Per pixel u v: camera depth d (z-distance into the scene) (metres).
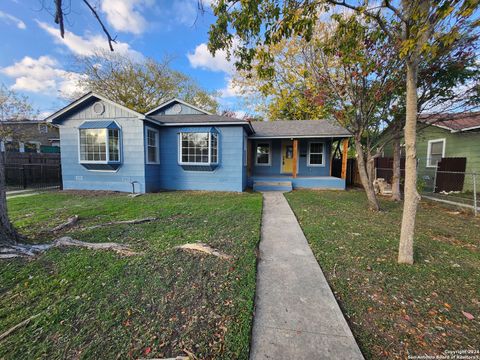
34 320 1.74
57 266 2.59
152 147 8.76
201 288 2.20
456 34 2.04
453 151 9.08
